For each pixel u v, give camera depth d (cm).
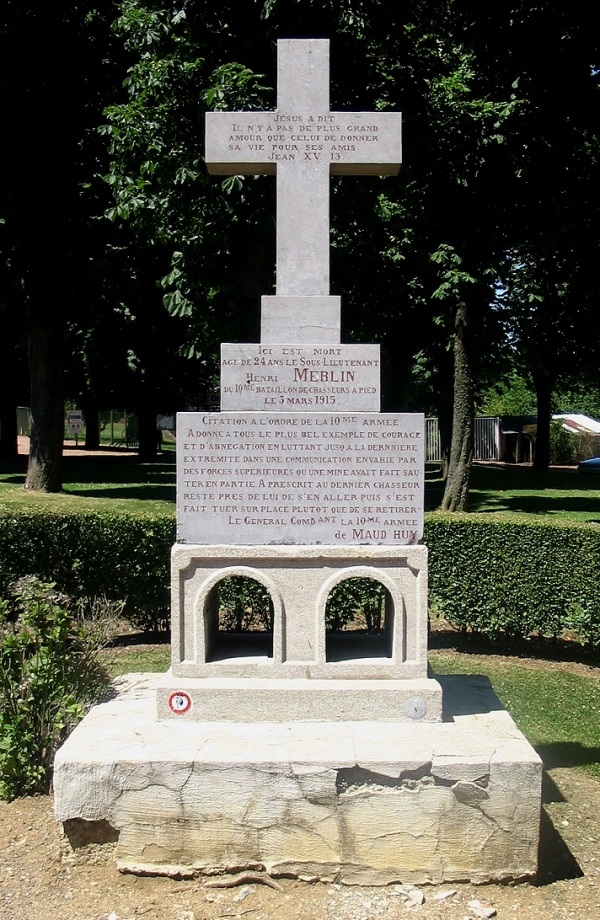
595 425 5025
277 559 435
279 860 383
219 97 1021
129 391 3023
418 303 2039
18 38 1530
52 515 794
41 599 514
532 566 784
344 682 433
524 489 2467
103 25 1549
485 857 383
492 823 382
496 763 381
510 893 378
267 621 787
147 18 1137
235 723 426
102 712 446
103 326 1953
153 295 2369
